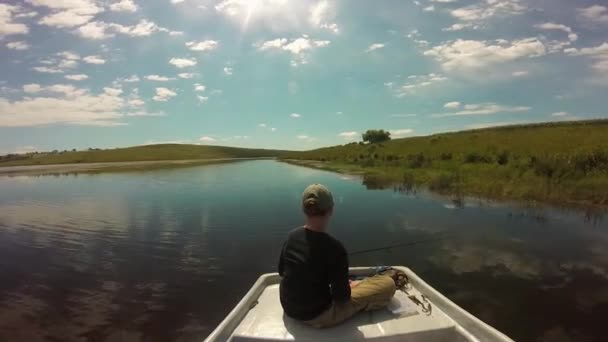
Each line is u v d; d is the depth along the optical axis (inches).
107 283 241.0
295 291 115.4
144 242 347.3
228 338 116.3
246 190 762.2
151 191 781.3
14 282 244.8
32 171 1786.4
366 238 341.1
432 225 385.4
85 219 470.9
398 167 1093.1
